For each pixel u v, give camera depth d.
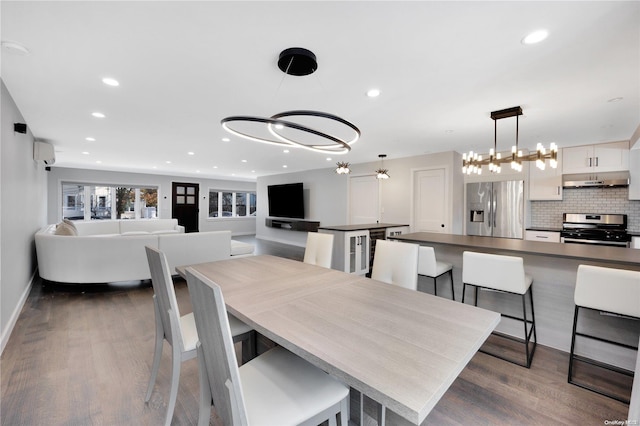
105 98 2.73
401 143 4.54
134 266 4.07
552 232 4.60
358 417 1.44
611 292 1.86
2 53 1.93
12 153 2.82
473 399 1.79
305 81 2.34
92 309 3.31
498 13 1.51
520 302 2.63
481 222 5.27
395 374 0.87
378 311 1.38
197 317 1.09
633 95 2.56
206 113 3.15
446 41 1.77
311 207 7.98
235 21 1.60
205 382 1.15
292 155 5.72
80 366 2.15
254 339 1.88
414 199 5.73
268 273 2.13
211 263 2.49
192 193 10.01
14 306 2.95
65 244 3.85
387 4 1.45
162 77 2.29
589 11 1.48
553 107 2.88
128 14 1.53
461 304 1.48
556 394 1.84
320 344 1.05
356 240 4.76
